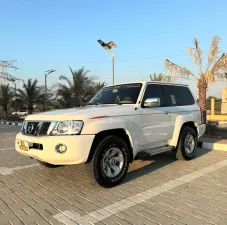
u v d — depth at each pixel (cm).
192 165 666
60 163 477
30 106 3341
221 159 727
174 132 667
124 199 452
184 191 485
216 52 1480
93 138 476
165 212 399
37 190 506
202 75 1517
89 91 2820
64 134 471
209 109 2414
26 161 739
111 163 512
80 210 413
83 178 571
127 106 561
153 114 603
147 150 604
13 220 385
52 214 402
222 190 487
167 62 1583
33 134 511
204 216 384
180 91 727
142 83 618
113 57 1692
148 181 545
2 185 539
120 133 543
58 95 2838
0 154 842
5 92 3550
